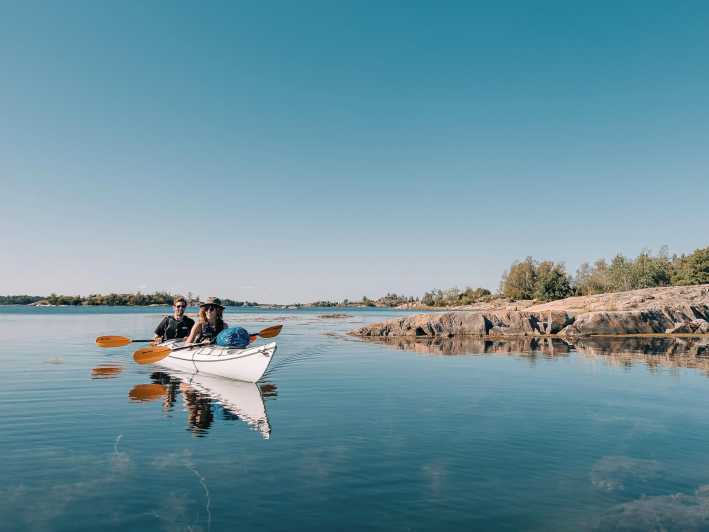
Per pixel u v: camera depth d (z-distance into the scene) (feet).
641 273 219.61
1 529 11.50
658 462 16.83
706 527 11.96
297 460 16.71
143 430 20.36
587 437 19.84
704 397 28.22
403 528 11.86
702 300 97.55
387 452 17.74
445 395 28.73
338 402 26.61
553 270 256.32
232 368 33.86
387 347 61.00
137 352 37.96
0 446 17.97
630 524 12.10
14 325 110.22
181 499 13.39
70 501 13.16
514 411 24.45
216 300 40.40
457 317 85.81
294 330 99.50
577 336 82.23
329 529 11.76
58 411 23.80
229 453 17.39
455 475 15.48
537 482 14.94
